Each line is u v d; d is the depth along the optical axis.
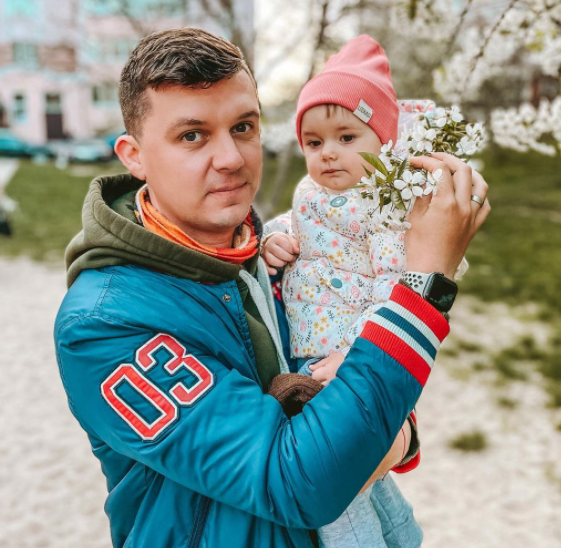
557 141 2.18
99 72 7.56
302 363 1.44
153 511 1.13
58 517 3.47
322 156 1.52
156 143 1.11
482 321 6.47
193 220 1.15
